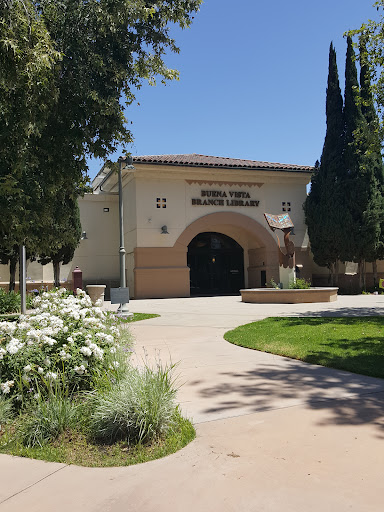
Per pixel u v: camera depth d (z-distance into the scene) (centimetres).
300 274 2983
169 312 1717
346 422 451
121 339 794
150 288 2656
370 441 401
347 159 2783
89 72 872
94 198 2941
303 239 3028
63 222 1015
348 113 2814
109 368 535
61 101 873
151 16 909
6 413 466
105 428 422
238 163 2906
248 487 325
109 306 2045
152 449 400
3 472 364
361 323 1176
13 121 734
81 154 929
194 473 350
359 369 671
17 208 739
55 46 828
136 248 2650
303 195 3045
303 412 486
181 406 519
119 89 941
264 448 393
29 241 907
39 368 482
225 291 3194
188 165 2662
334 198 2788
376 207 2720
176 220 2739
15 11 688
